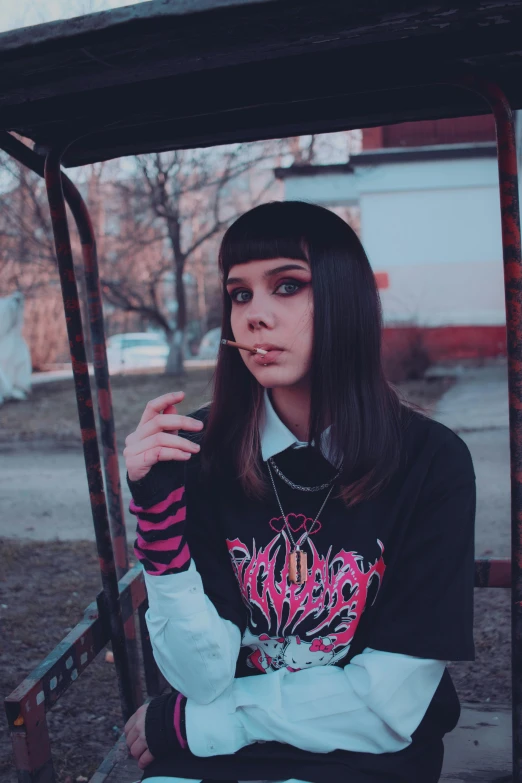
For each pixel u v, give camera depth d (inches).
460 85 47.0
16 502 245.9
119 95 50.0
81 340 60.6
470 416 340.2
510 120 46.1
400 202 534.9
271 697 46.6
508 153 46.2
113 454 80.0
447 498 48.6
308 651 48.8
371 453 48.2
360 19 38.9
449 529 48.1
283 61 46.2
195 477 52.4
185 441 44.9
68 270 60.2
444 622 46.4
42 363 874.1
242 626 50.2
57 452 337.4
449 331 542.0
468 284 539.8
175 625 46.4
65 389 593.0
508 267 46.4
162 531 46.4
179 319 589.6
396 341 498.3
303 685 47.0
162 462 46.1
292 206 49.4
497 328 537.6
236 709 47.4
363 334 49.4
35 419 427.5
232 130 61.7
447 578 47.3
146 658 72.9
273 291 48.4
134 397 475.5
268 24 38.6
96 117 54.2
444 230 534.9
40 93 47.0
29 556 184.9
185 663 46.9
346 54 45.6
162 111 53.1
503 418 330.6
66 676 54.8
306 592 48.2
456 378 485.4
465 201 530.6
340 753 45.8
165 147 64.8
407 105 58.0
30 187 423.8
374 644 47.0
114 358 914.7
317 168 507.8
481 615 135.8
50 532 209.5
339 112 59.1
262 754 45.9
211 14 36.7
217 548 51.2
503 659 116.3
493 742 67.8
